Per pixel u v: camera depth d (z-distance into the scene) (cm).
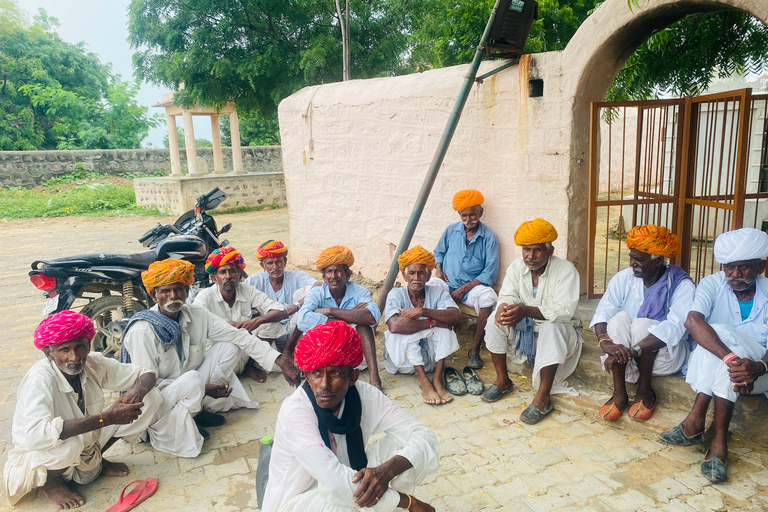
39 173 1822
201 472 319
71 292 466
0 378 455
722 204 379
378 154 602
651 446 330
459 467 315
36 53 2512
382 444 236
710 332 304
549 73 431
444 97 523
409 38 1174
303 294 479
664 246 334
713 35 501
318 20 1125
